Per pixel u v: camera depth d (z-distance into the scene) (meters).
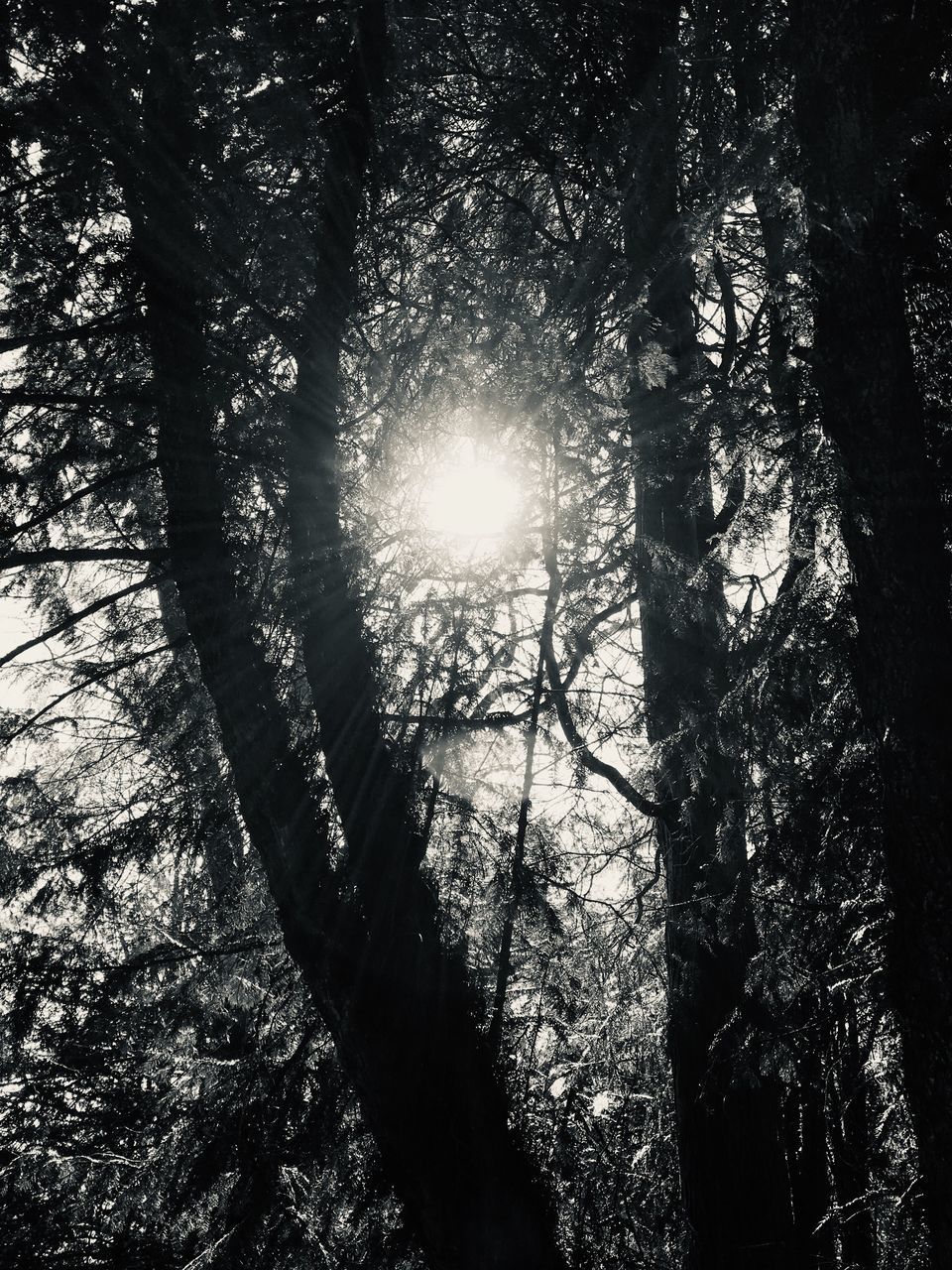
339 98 8.05
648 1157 9.27
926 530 6.10
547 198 10.50
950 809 5.79
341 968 6.50
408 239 9.37
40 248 7.57
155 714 9.24
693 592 8.23
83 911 9.50
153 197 7.27
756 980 7.61
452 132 9.48
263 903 9.27
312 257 7.88
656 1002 9.60
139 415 7.63
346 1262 7.58
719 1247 7.97
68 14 6.98
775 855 7.48
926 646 5.97
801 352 7.09
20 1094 9.45
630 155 8.19
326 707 7.01
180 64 7.18
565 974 8.91
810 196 6.42
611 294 7.80
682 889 8.65
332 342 7.57
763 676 7.50
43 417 7.95
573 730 8.43
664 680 8.66
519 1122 6.82
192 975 9.08
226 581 7.25
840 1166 8.62
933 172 6.75
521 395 7.45
